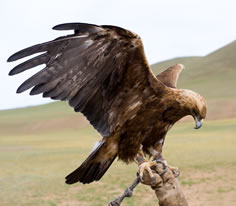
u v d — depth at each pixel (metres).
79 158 32.69
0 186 21.08
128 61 5.48
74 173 5.95
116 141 5.93
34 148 42.91
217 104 73.44
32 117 94.38
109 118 5.76
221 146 34.88
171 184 5.63
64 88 5.10
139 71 5.61
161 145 6.14
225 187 19.05
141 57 5.46
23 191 19.78
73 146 43.69
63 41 4.91
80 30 4.95
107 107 5.69
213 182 20.33
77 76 5.14
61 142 50.03
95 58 5.21
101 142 5.96
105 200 17.58
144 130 5.93
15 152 38.78
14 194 19.16
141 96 5.81
